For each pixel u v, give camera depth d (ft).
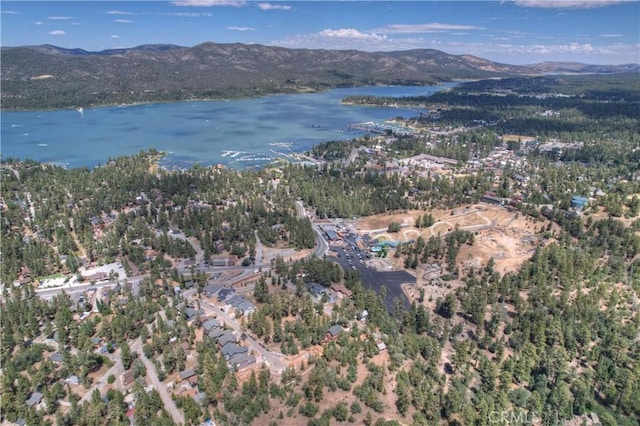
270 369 655.35
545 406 602.03
